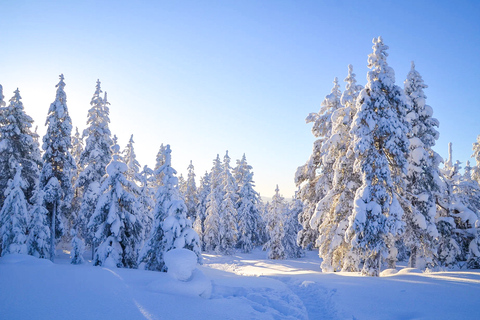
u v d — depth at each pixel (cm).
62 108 2480
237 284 1179
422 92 2205
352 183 1917
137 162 3803
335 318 830
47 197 2341
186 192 5672
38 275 894
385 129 1593
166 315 634
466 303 894
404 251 3158
